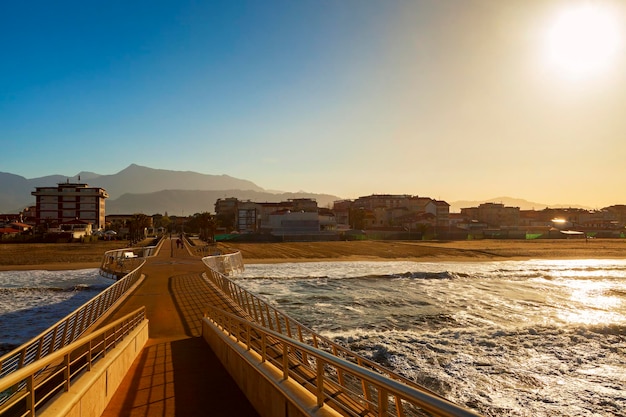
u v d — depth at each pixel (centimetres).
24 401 682
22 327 2812
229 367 1090
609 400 1591
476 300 3809
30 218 17050
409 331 2616
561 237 15825
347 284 4859
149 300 2723
